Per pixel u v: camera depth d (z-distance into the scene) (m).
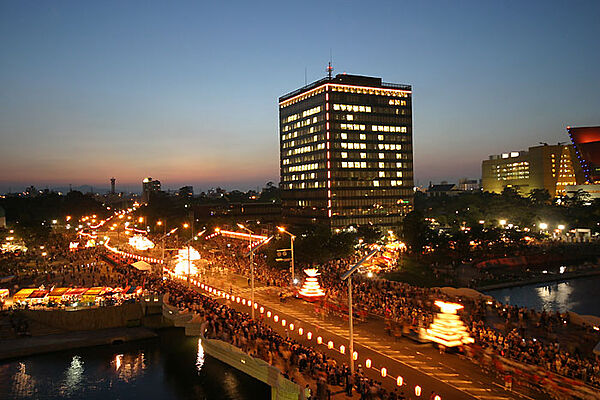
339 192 179.12
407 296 71.25
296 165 199.75
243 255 120.31
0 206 182.50
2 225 180.50
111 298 76.56
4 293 79.19
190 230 178.75
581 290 103.06
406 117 194.12
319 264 106.50
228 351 51.19
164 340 70.81
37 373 58.75
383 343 50.50
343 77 181.00
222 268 105.12
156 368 59.81
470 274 114.31
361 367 43.41
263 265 107.62
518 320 59.22
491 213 197.00
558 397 35.81
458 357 45.75
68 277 102.31
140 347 68.31
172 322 74.44
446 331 47.53
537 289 104.62
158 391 52.31
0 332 70.06
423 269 114.75
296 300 73.69
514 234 143.12
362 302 67.62
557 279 112.06
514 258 131.12
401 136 193.00
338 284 79.75
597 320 56.38
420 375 41.09
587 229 166.25
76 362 62.62
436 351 47.72
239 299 74.62
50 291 78.50
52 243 155.88
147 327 75.06
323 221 181.00
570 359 41.69
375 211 186.12
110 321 74.81
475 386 38.50
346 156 180.75
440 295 70.88
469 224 178.62
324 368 41.25
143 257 119.94
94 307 74.81
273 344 48.94
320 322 59.84
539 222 181.62
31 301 76.69
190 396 50.75
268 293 79.69
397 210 191.25
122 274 103.19
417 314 57.50
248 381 48.34
